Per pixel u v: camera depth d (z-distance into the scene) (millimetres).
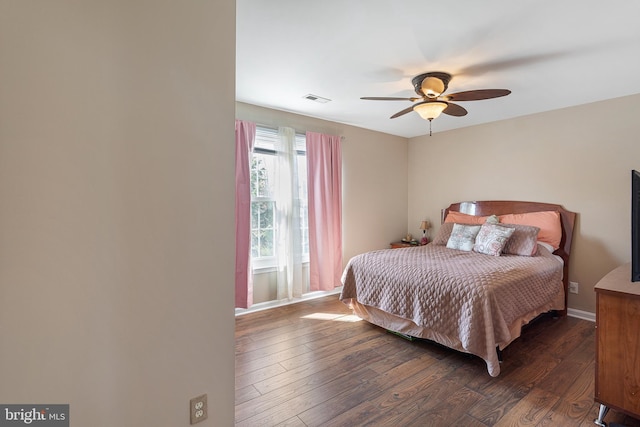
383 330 3025
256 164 3637
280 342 2771
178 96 1247
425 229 4750
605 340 1717
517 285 2484
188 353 1305
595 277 3299
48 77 1013
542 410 1837
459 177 4449
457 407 1871
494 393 2006
